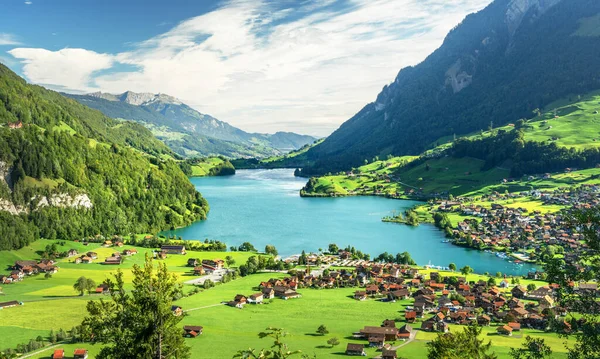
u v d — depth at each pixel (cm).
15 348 11088
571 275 3612
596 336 3394
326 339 11738
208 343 11338
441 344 5956
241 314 14062
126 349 4000
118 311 4122
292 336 11969
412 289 17238
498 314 13750
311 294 16762
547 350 3988
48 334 12081
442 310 14012
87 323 4053
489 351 10244
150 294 4053
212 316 13788
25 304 14900
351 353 10569
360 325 13038
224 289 17150
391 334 11656
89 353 10800
